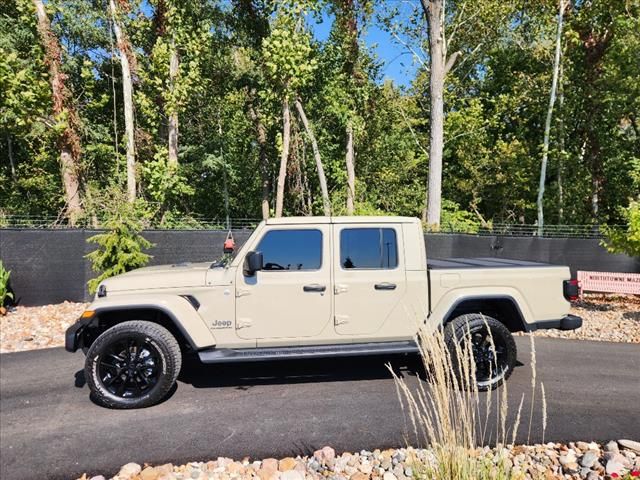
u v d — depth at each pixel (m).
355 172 19.89
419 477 2.57
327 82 16.88
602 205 18.12
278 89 14.85
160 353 4.16
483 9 18.27
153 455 3.33
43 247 8.58
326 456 3.28
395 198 20.25
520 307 4.71
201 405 4.23
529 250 10.99
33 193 19.03
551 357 5.79
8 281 8.34
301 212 17.52
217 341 4.41
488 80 22.41
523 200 19.34
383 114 20.22
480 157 20.05
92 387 4.11
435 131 14.32
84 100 17.42
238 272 4.43
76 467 3.19
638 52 13.95
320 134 17.95
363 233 4.66
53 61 13.34
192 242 9.61
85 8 14.85
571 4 16.84
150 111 16.11
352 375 5.06
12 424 3.85
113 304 4.20
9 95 12.59
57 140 13.91
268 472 3.10
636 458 3.21
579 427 3.72
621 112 15.34
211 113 19.70
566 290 4.89
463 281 4.69
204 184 21.30
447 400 2.52
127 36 15.41
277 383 4.82
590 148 17.48
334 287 4.52
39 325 7.20
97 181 16.30
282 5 13.54
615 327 7.50
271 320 4.45
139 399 4.14
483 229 14.23
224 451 3.39
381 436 3.59
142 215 12.12
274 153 19.03
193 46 15.04
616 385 4.75
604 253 10.84
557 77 17.00
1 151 19.70
